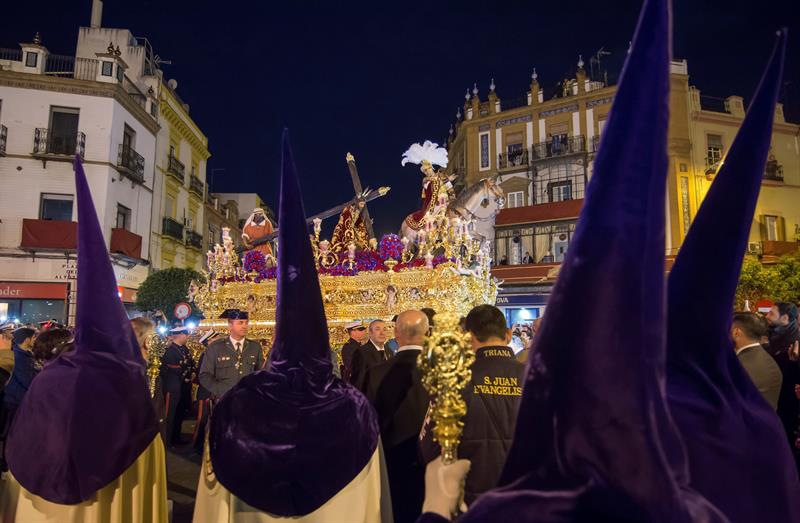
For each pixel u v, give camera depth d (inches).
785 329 193.6
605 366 38.6
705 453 63.8
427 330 144.6
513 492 42.2
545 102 1180.5
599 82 1149.1
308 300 93.2
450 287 273.0
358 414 104.3
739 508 63.7
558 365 41.6
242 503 95.1
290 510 92.6
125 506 120.1
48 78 845.2
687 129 1039.6
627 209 39.0
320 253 307.3
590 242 40.3
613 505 38.2
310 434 95.3
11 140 831.7
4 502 114.5
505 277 843.4
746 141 58.0
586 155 1112.2
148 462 127.7
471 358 62.7
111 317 115.8
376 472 105.3
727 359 71.7
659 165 38.8
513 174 1195.9
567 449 40.3
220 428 99.7
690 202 1013.8
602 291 39.0
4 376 204.7
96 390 112.2
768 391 143.6
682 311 65.1
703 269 62.7
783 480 67.5
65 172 853.8
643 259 38.4
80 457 109.3
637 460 37.4
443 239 290.8
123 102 916.6
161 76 1131.3
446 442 60.0
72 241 827.4
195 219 1289.4
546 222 1015.0
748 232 59.4
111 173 882.8
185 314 426.0
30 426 111.0
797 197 1102.4
